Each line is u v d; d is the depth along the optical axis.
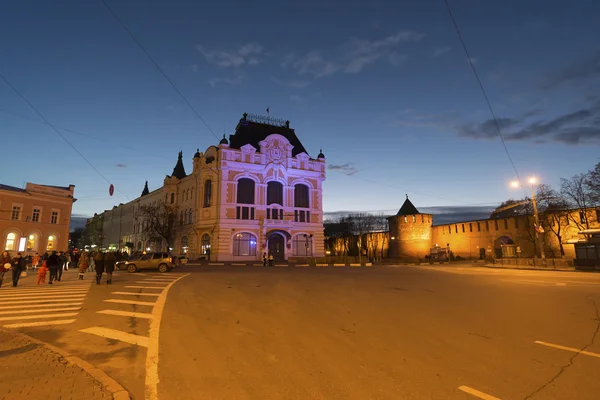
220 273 28.88
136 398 4.89
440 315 10.64
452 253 65.62
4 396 4.63
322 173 60.78
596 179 45.22
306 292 16.14
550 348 7.18
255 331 8.71
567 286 18.78
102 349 7.21
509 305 12.44
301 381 5.48
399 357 6.63
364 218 98.88
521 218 57.03
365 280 22.39
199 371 5.94
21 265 19.28
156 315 10.74
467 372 5.84
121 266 32.38
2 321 9.95
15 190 46.53
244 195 55.16
